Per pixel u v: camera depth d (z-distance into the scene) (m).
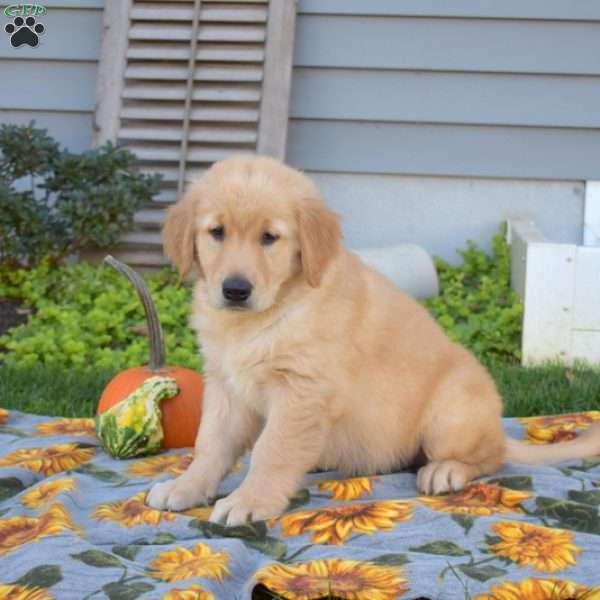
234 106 2.70
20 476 1.70
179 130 2.70
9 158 2.53
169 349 2.34
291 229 1.61
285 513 1.58
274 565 1.41
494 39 2.70
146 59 2.72
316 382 1.61
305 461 1.61
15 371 2.22
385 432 1.68
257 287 1.58
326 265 1.61
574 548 1.45
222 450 1.66
